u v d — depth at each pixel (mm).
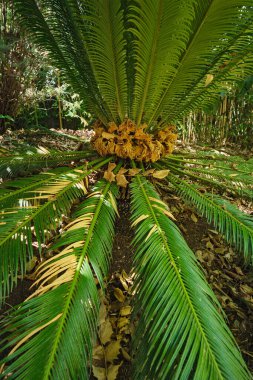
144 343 926
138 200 1443
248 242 1362
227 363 802
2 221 1208
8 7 3480
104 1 1354
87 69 1960
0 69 3820
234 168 2299
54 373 725
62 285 939
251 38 1650
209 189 2049
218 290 1768
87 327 876
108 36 1527
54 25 1955
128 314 1468
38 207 1313
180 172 1999
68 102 4848
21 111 4527
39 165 2074
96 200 1426
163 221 1268
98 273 1044
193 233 2090
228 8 1384
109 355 1308
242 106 4336
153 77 1721
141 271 1060
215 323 898
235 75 1950
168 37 1462
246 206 2301
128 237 1806
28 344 779
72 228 1182
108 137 1880
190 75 1758
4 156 2027
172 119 2143
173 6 1309
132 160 1898
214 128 4555
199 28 1496
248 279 1889
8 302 1448
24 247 1119
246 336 1562
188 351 808
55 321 832
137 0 1317
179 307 907
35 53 3850
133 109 1930
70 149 2971
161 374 803
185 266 1053
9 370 739
